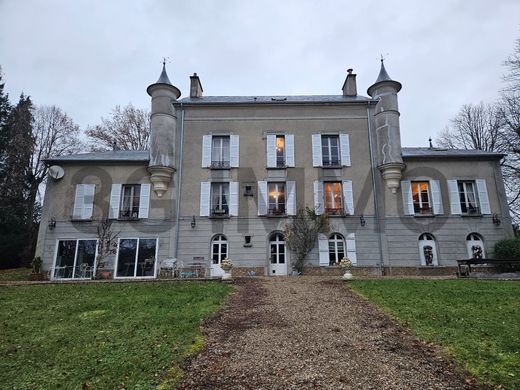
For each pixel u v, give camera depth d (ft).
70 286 39.42
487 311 24.62
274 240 59.98
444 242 58.49
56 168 60.95
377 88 64.28
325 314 25.45
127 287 38.01
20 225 80.84
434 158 61.31
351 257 58.18
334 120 64.28
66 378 15.57
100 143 103.55
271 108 64.85
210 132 63.77
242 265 57.98
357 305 28.22
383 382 14.46
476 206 60.49
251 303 29.60
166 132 62.03
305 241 58.44
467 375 15.03
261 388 14.08
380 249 58.44
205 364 16.52
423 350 17.97
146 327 22.39
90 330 22.25
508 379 14.47
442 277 46.83
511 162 77.15
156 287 37.76
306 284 39.58
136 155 65.21
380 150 61.67
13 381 15.43
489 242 58.39
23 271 69.87
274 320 23.97
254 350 18.22
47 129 100.01
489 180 61.11
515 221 82.38
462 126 97.91
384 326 22.27
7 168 84.79
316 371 15.57
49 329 22.79
